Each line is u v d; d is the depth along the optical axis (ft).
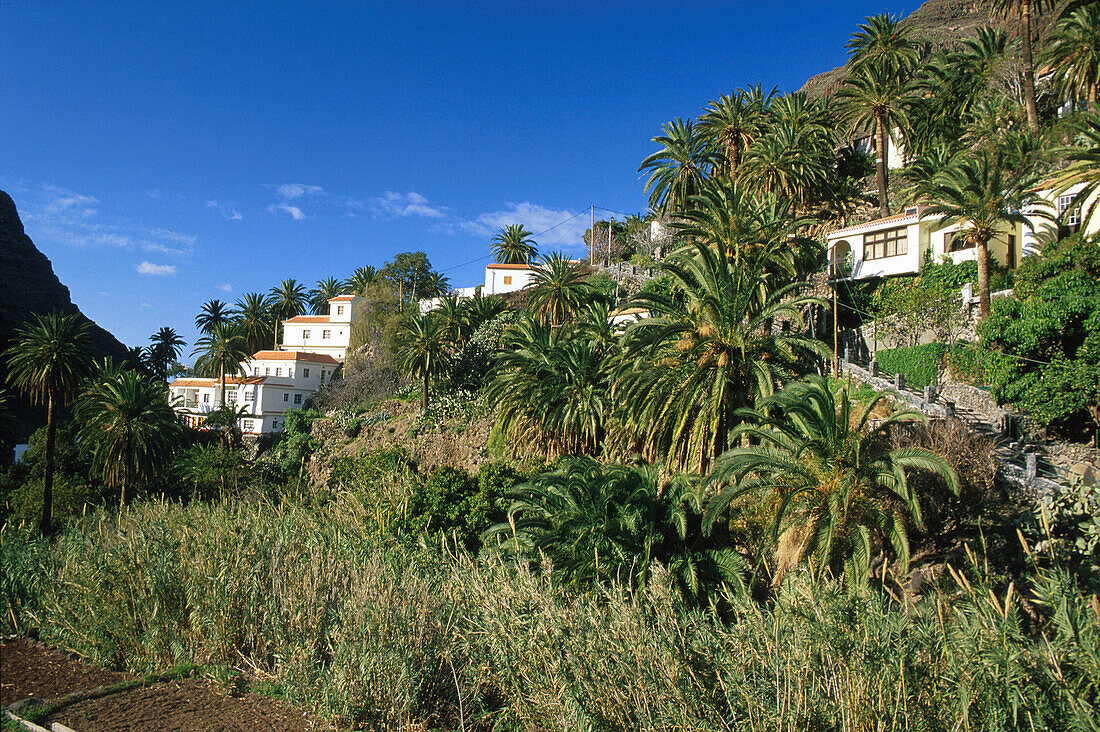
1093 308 72.64
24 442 266.16
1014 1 125.29
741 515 58.39
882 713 19.70
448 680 27.48
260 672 27.99
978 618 21.35
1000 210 88.74
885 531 47.91
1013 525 45.39
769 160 125.59
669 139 153.58
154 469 139.23
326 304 335.06
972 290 97.60
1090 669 18.48
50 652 30.78
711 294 68.90
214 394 253.03
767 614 26.05
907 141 155.33
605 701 23.29
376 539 51.60
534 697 24.80
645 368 70.85
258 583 32.09
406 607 29.32
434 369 178.81
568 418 96.12
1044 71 139.03
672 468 68.49
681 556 55.36
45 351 135.44
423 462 141.79
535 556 54.19
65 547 40.01
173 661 29.60
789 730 19.56
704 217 95.81
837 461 50.75
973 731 18.93
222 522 38.83
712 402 64.44
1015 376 76.54
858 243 120.88
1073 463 64.54
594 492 58.13
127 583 31.86
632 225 237.66
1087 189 84.12
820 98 167.43
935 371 89.97
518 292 237.45
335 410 213.87
